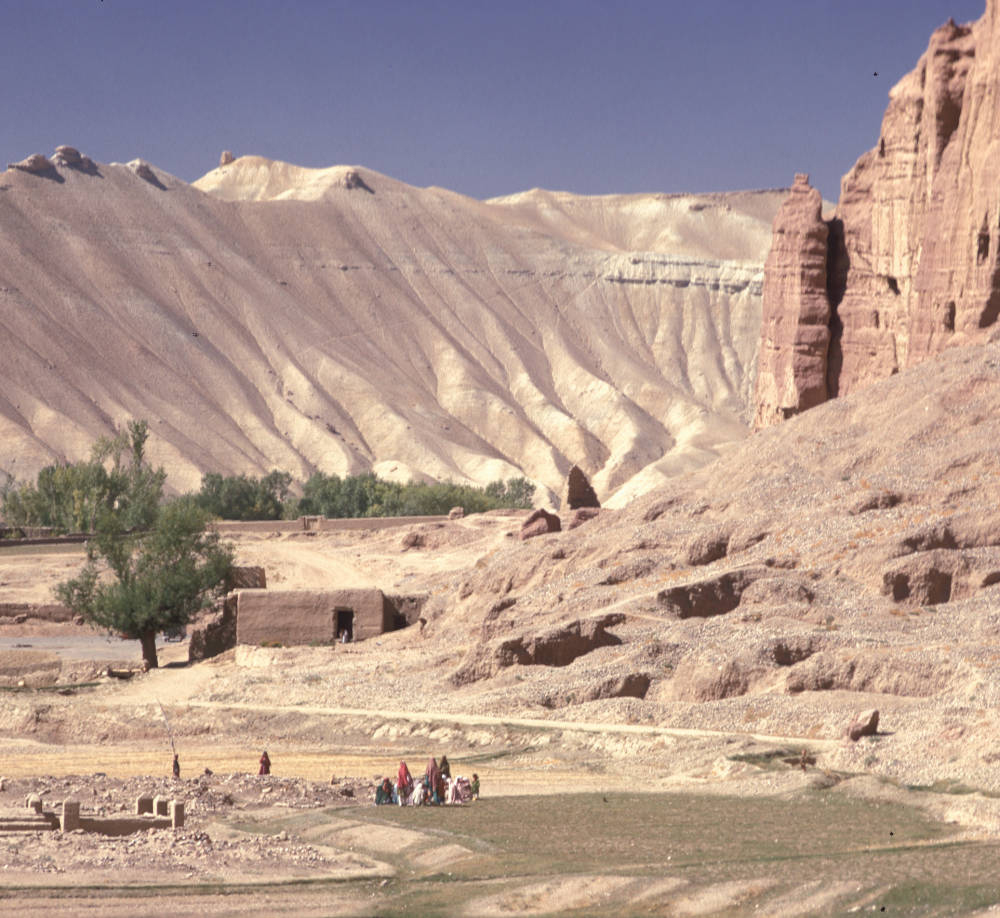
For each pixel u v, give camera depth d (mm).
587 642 82812
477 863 46219
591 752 69125
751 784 58531
